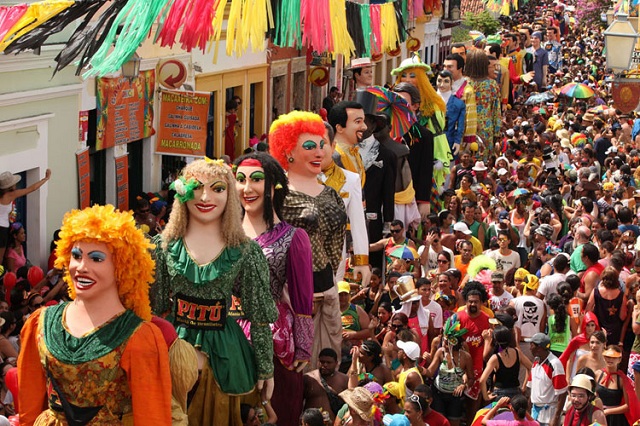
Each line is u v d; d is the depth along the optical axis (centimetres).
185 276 888
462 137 3084
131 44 1303
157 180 2633
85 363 750
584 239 2156
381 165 1873
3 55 1880
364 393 1121
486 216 2489
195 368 790
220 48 3058
